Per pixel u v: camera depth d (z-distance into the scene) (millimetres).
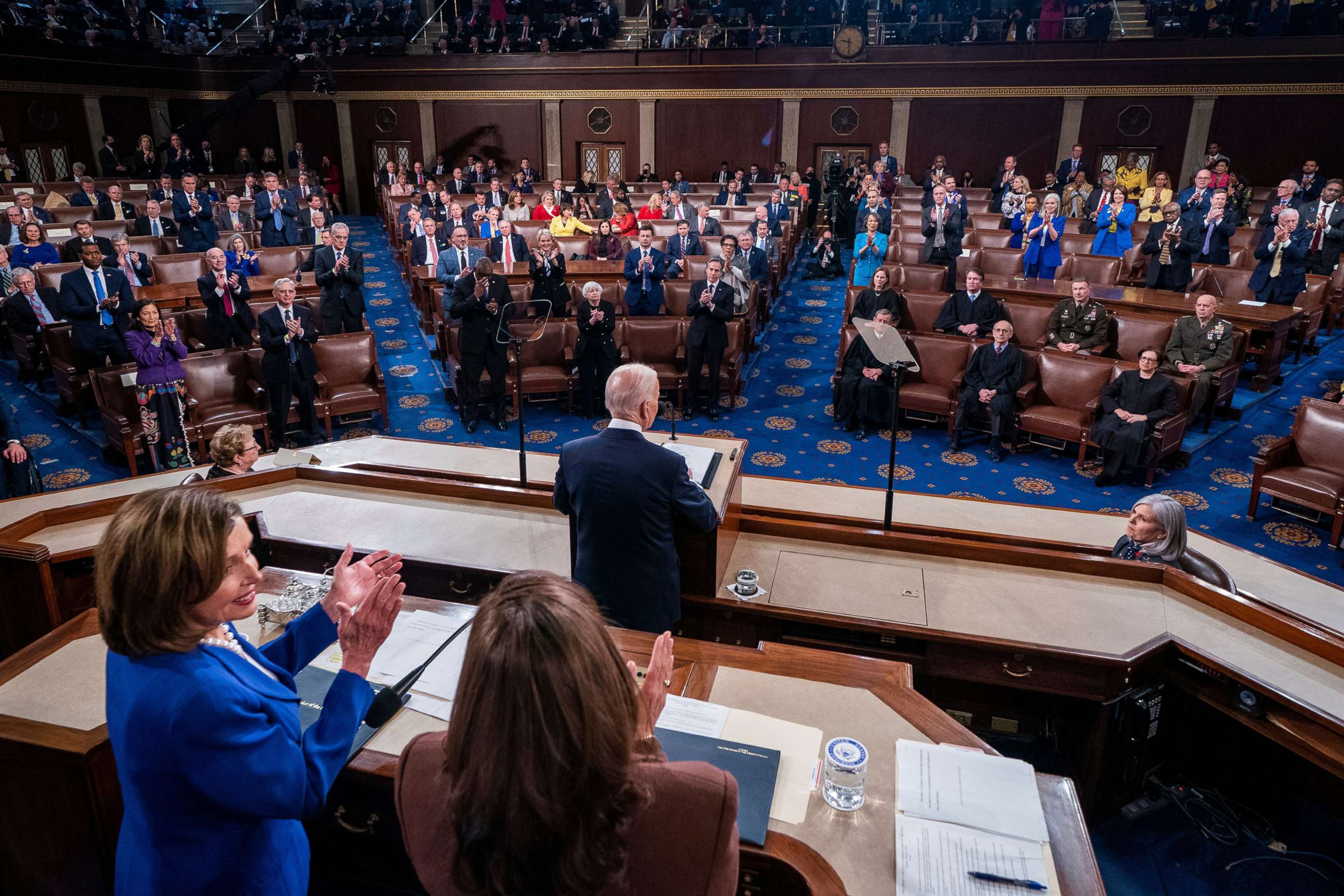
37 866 2420
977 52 17328
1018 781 2113
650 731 1565
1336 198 10430
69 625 2777
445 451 5078
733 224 13359
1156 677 3254
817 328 11375
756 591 3459
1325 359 9836
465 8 21688
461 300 7871
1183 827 3502
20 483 4586
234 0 22609
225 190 17172
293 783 1603
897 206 15680
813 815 2033
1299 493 6156
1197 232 9797
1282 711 2992
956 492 6977
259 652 1890
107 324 7914
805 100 18500
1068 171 14969
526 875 1104
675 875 1239
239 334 7797
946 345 8117
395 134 20688
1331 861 3334
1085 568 3631
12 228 11750
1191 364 7762
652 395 3031
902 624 3270
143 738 1535
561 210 14273
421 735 1430
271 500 4230
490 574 3531
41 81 17359
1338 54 15336
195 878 1604
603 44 19641
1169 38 16250
